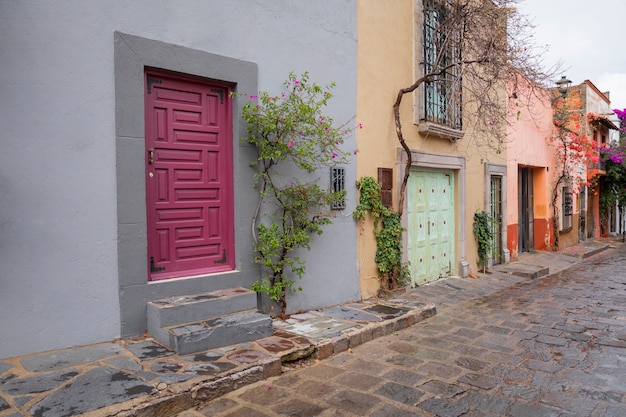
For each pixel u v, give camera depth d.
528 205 12.91
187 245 4.57
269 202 5.11
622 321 5.78
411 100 7.30
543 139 12.83
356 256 6.21
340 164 5.92
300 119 4.95
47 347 3.62
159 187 4.38
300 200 5.16
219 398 3.36
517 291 7.88
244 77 4.83
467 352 4.54
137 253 4.07
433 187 8.08
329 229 5.79
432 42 7.73
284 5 5.25
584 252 13.49
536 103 12.16
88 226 3.80
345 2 6.03
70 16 3.68
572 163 14.54
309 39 5.55
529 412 3.25
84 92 3.76
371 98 6.44
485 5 7.37
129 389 3.08
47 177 3.59
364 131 6.32
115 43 3.91
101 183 3.86
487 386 3.70
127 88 3.99
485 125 8.24
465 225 8.76
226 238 4.87
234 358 3.76
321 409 3.25
